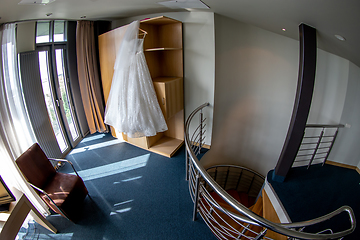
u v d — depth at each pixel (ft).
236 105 10.79
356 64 7.85
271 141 11.25
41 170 6.48
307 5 3.89
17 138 6.59
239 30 9.34
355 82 8.29
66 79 10.03
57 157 9.34
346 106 8.72
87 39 10.10
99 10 6.76
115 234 5.93
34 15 5.76
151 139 10.36
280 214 7.33
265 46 9.55
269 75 10.00
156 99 8.23
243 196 13.65
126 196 7.33
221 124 10.72
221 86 9.69
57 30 8.75
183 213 6.55
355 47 5.41
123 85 7.77
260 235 4.23
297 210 7.07
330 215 4.55
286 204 7.32
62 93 10.03
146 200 7.11
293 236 3.77
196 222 6.21
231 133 11.47
